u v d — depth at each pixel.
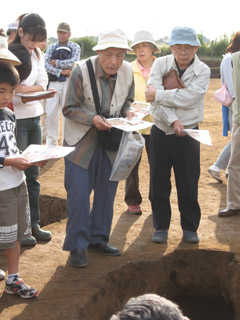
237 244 4.61
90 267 4.20
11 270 3.77
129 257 4.38
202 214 5.31
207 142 3.96
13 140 3.65
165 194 4.55
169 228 4.95
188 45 4.19
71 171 4.08
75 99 4.05
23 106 4.30
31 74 4.38
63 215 5.79
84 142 4.11
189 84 4.32
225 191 6.01
